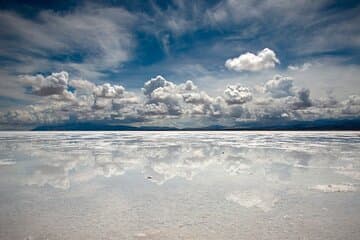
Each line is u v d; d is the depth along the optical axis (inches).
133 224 233.1
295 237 205.3
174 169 525.7
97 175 466.6
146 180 425.1
